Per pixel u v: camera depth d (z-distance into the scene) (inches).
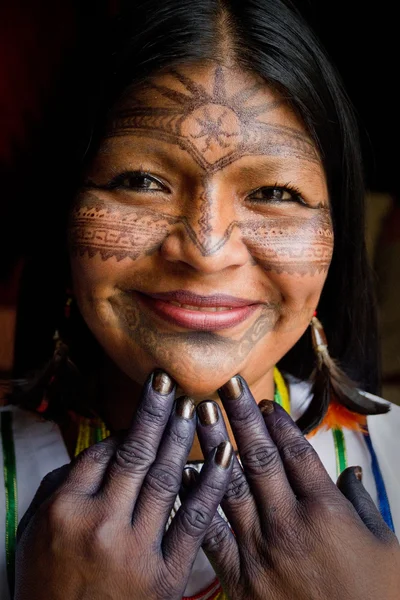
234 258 35.0
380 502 45.5
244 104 35.1
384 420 49.1
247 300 36.8
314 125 37.8
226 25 35.8
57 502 34.2
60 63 46.6
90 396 45.6
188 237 34.6
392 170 99.2
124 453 34.9
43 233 46.8
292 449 37.4
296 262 36.9
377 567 34.4
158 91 35.0
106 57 38.1
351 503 37.7
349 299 50.2
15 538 42.6
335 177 43.8
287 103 36.2
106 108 36.6
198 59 35.0
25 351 50.8
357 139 45.8
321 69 39.6
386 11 98.8
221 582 35.9
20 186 70.9
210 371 36.3
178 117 34.7
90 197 36.9
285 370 50.9
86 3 100.9
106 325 37.7
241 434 36.4
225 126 34.6
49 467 44.5
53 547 33.5
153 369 36.9
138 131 35.2
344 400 48.1
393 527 44.8
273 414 38.3
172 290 35.6
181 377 36.4
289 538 34.7
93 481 35.2
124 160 35.6
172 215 35.4
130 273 36.2
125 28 37.6
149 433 35.1
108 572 33.2
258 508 35.8
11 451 45.1
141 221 35.6
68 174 41.4
